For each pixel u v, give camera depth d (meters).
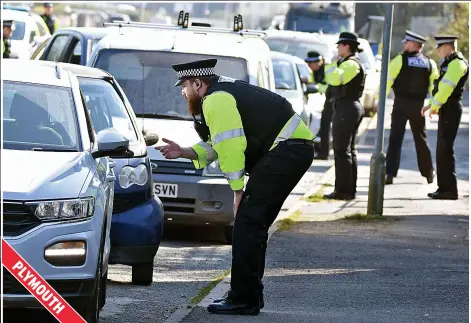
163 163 29.14
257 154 19.98
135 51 32.09
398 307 21.00
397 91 42.81
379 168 34.81
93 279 17.00
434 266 26.09
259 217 19.95
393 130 43.00
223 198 29.12
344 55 38.25
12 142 18.77
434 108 39.19
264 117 19.80
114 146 18.84
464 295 22.42
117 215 22.72
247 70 31.78
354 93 38.12
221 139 19.41
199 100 19.94
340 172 38.72
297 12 86.88
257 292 20.09
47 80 20.41
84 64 36.47
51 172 17.41
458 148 56.34
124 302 20.95
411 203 38.28
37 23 62.03
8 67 20.97
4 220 16.62
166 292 22.33
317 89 49.09
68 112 19.73
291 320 19.47
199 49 32.19
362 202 38.31
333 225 32.72
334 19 86.69
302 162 19.94
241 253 19.95
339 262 26.45
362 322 19.41
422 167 43.72
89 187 17.44
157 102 31.34
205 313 19.95
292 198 39.00
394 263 26.45
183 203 29.08
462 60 39.22
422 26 105.12
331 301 21.58
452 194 39.59
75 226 16.92
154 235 22.84
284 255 27.25
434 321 19.69
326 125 52.19
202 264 26.14
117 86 26.02
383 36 35.16
